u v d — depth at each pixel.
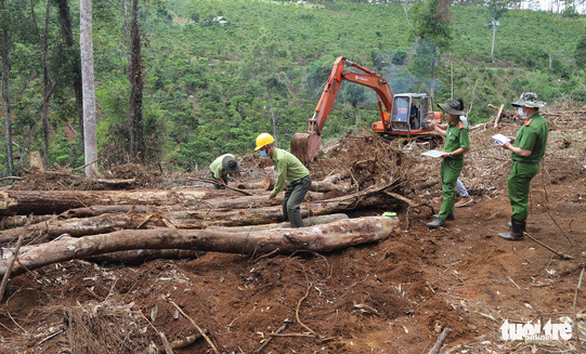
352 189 7.01
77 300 3.67
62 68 19.03
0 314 3.40
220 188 7.00
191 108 42.12
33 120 22.33
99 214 5.05
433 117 12.35
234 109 42.25
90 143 12.88
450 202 5.76
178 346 3.11
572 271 4.17
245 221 5.40
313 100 48.31
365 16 101.81
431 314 3.64
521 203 4.90
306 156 10.12
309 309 3.78
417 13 42.56
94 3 20.67
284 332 3.41
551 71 58.69
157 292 3.75
